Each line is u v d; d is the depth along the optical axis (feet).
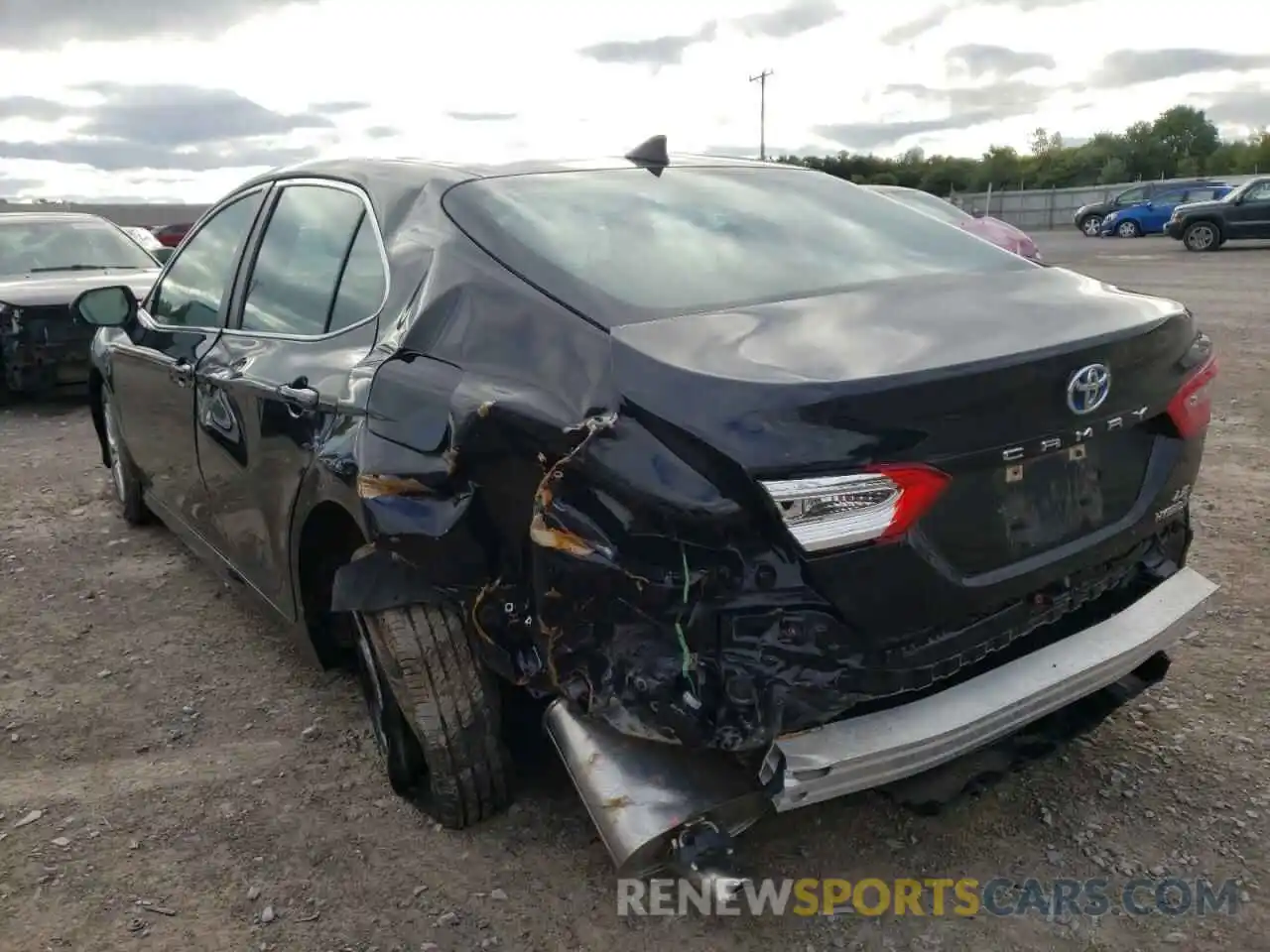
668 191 10.30
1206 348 9.21
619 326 7.64
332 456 9.21
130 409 15.64
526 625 7.83
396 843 9.33
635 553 6.95
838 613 6.95
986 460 7.27
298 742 11.09
